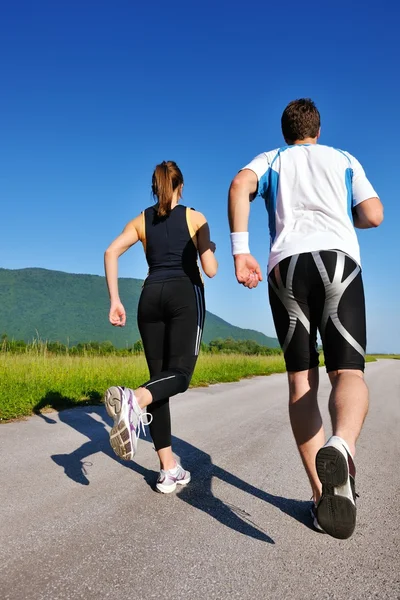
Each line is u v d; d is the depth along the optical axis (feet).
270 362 68.08
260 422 18.28
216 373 44.27
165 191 9.48
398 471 12.07
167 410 9.48
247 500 9.04
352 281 6.72
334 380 6.59
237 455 12.76
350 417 5.83
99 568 5.95
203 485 9.87
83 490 9.05
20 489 8.89
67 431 14.61
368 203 7.34
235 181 7.13
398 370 91.40
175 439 14.56
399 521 8.36
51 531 7.02
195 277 9.57
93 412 18.54
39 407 18.86
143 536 7.04
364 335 6.69
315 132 7.79
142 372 32.12
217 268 9.77
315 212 7.07
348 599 5.53
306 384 7.47
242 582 5.80
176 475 9.40
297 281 6.81
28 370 27.02
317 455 5.33
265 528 7.65
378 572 6.27
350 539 7.36
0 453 11.55
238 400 25.70
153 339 9.61
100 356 39.47
